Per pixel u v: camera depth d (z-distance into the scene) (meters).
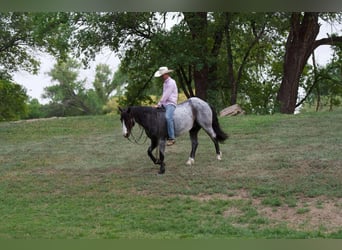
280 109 24.73
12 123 20.73
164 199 10.27
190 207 9.77
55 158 14.31
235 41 29.17
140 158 13.74
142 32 26.61
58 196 10.87
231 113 21.25
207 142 15.34
